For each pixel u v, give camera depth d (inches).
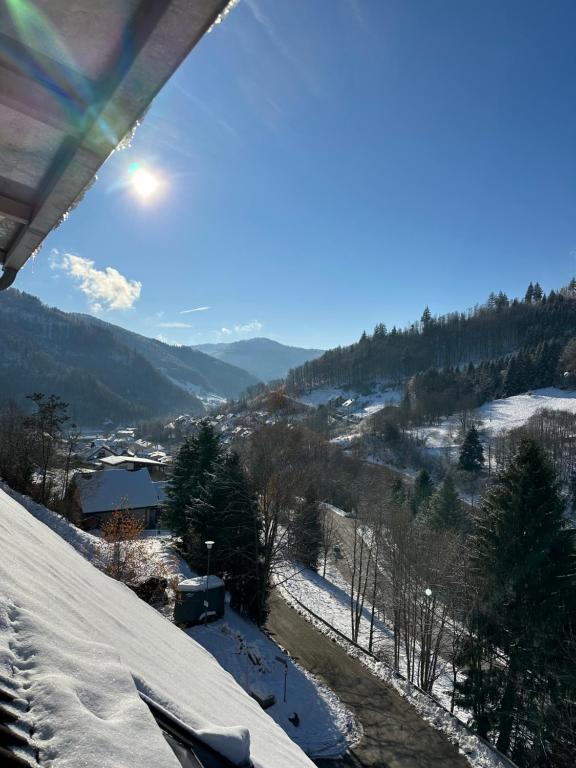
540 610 617.3
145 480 1541.6
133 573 824.3
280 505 918.4
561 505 666.8
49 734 52.3
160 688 94.7
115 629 117.1
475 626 700.7
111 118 54.7
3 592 80.7
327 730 630.5
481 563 697.6
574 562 631.2
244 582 922.1
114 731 57.5
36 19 43.4
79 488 1380.4
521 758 618.8
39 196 81.6
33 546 140.6
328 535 1350.9
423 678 816.3
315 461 1370.6
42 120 55.6
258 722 135.6
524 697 621.3
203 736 79.3
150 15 42.9
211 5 41.4
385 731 646.5
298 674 753.6
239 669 716.0
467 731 639.8
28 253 101.4
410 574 840.9
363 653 868.0
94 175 68.1
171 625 199.3
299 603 1115.9
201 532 991.0
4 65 48.5
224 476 972.6
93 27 44.7
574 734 555.8
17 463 1205.1
